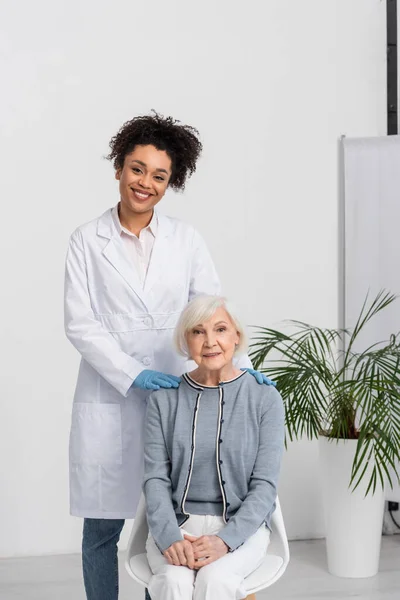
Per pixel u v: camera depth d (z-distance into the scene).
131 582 3.72
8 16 3.98
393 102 4.30
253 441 2.40
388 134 4.32
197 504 2.39
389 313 4.16
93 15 4.05
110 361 2.58
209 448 2.38
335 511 3.68
